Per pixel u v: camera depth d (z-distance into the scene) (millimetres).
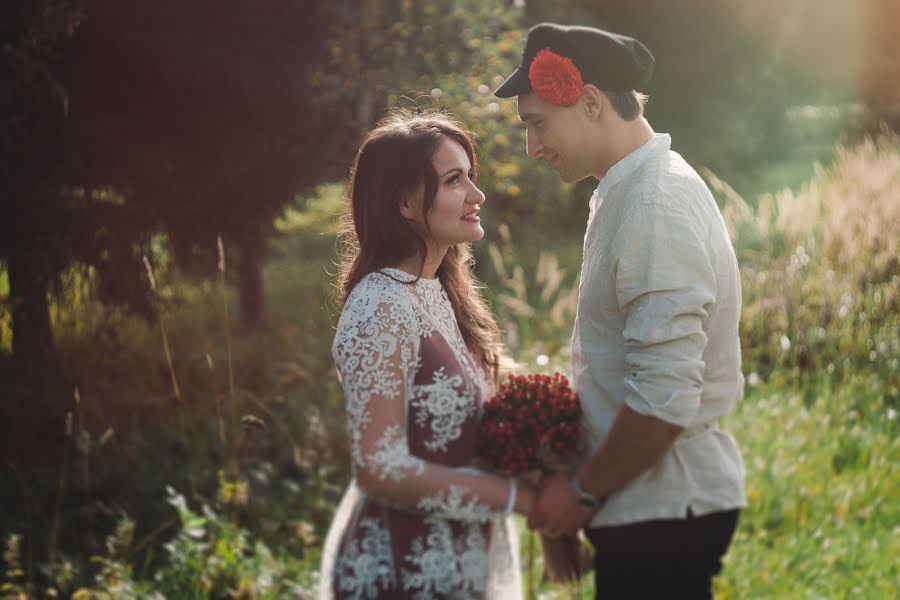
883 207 6336
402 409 1871
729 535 2037
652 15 12562
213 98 5660
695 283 1795
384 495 1843
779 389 5008
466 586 1957
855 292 5727
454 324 2119
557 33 1951
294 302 8438
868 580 3152
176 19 5277
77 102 4980
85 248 4926
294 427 4789
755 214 7758
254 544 3672
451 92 6562
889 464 3996
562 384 2035
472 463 1982
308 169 6312
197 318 7285
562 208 11086
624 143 1971
